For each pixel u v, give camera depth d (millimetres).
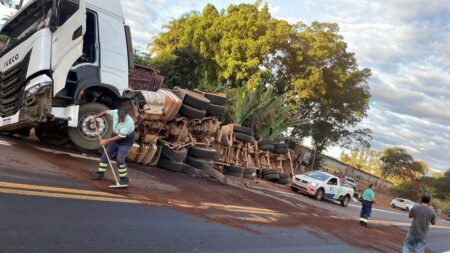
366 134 47312
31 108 9203
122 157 8297
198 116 14656
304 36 37750
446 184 68688
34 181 6980
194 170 14672
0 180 6492
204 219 8297
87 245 5062
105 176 9023
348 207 23672
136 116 10906
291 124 28203
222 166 19672
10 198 5871
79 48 8812
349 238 11945
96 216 6258
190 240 6613
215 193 12016
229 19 35469
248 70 35062
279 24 34969
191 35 37875
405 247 10000
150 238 6070
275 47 35344
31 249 4500
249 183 17641
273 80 37219
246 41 34750
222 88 27172
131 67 10914
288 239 9086
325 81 41031
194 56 29828
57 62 9188
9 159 7898
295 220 11977
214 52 36625
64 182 7473
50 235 5035
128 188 8656
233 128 20438
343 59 41250
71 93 9680
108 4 10242
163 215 7535
